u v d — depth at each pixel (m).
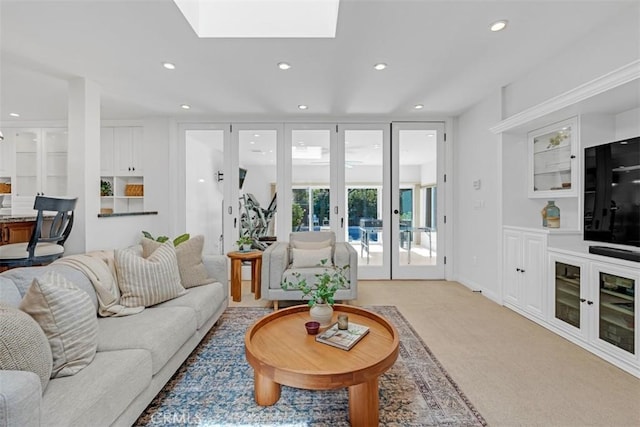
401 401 1.77
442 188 4.71
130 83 3.34
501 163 3.50
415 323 2.96
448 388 1.90
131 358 1.48
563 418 1.63
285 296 3.27
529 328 2.83
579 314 2.48
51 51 2.62
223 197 4.74
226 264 3.05
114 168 4.80
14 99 3.79
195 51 2.64
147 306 2.19
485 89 3.57
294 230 4.78
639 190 2.13
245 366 2.16
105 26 2.26
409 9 2.09
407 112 4.44
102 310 1.99
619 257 2.11
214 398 1.80
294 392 1.86
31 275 1.72
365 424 1.54
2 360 1.06
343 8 2.07
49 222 3.20
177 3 2.05
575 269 2.52
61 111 4.28
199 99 3.86
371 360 1.56
